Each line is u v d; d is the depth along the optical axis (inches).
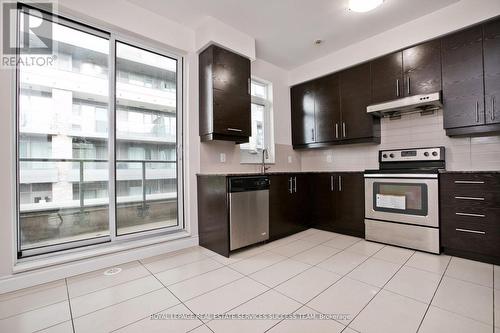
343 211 127.0
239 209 100.3
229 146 127.2
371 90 120.3
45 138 86.7
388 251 100.7
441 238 95.2
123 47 99.9
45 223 88.9
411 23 105.6
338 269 83.0
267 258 94.6
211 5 95.2
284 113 156.8
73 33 90.0
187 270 83.7
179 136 112.0
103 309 60.4
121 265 88.7
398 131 121.6
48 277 75.3
